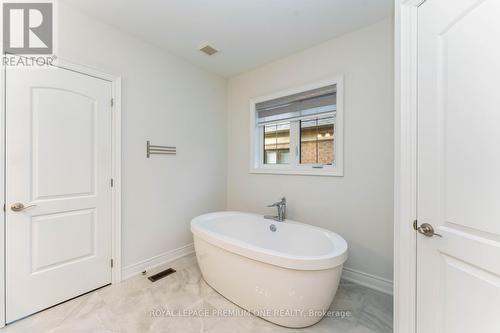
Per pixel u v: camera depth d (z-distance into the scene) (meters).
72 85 1.82
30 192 1.63
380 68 2.00
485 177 0.84
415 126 1.13
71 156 1.83
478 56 0.86
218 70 3.02
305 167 2.57
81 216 1.88
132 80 2.22
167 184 2.55
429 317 1.07
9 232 1.55
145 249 2.34
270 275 1.54
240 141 3.17
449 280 0.99
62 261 1.78
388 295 1.92
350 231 2.18
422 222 1.10
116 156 2.10
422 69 1.09
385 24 1.97
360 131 2.11
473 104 0.88
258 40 2.31
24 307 1.60
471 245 0.89
